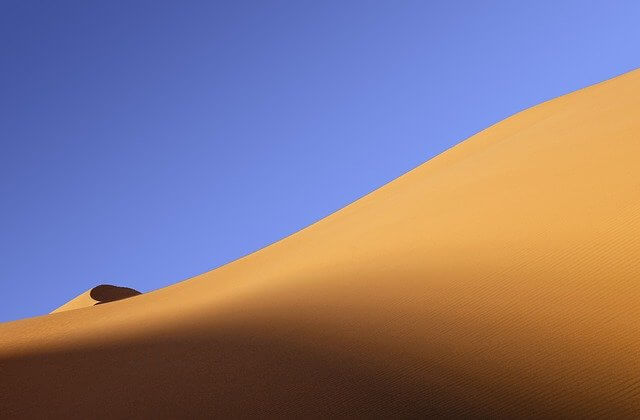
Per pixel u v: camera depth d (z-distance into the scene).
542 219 19.42
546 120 33.50
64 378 17.05
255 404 12.98
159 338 19.06
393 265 20.81
